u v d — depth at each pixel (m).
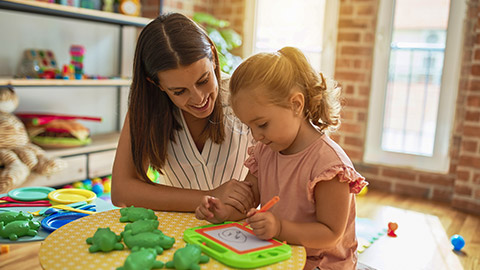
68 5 2.47
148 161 1.20
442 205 2.73
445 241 2.12
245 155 1.28
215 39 3.22
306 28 3.33
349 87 3.09
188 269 0.69
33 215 1.10
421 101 3.79
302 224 0.83
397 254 1.94
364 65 3.02
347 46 3.06
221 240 0.80
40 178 2.37
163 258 0.73
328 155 0.86
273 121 0.84
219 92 1.16
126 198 1.07
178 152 1.23
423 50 3.61
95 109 3.14
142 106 1.11
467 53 2.68
